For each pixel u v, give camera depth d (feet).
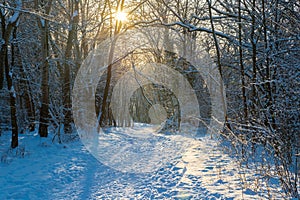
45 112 45.16
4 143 41.06
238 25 35.37
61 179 23.58
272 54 27.55
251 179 17.66
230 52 41.55
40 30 43.73
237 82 40.86
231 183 17.19
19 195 19.16
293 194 13.88
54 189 20.97
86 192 19.57
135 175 23.47
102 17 60.75
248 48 33.17
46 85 44.98
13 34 43.73
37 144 40.34
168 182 19.66
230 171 20.30
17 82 51.13
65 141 43.93
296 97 24.20
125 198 17.33
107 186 20.70
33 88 52.95
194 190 16.63
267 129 18.89
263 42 31.40
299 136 21.02
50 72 53.26
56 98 51.19
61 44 60.39
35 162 30.01
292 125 22.81
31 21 50.29
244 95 31.09
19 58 49.49
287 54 29.22
